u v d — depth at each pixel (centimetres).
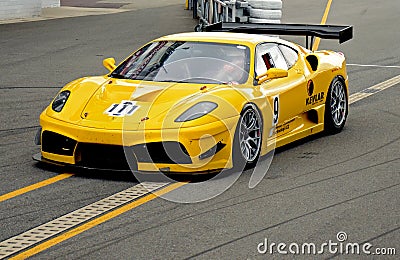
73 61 1762
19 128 1048
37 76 1541
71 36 2256
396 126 1075
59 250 588
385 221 659
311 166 848
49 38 2209
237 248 593
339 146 951
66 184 768
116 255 578
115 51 1928
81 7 3300
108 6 3375
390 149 934
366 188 761
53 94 1330
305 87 952
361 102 1266
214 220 659
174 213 679
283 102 901
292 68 953
